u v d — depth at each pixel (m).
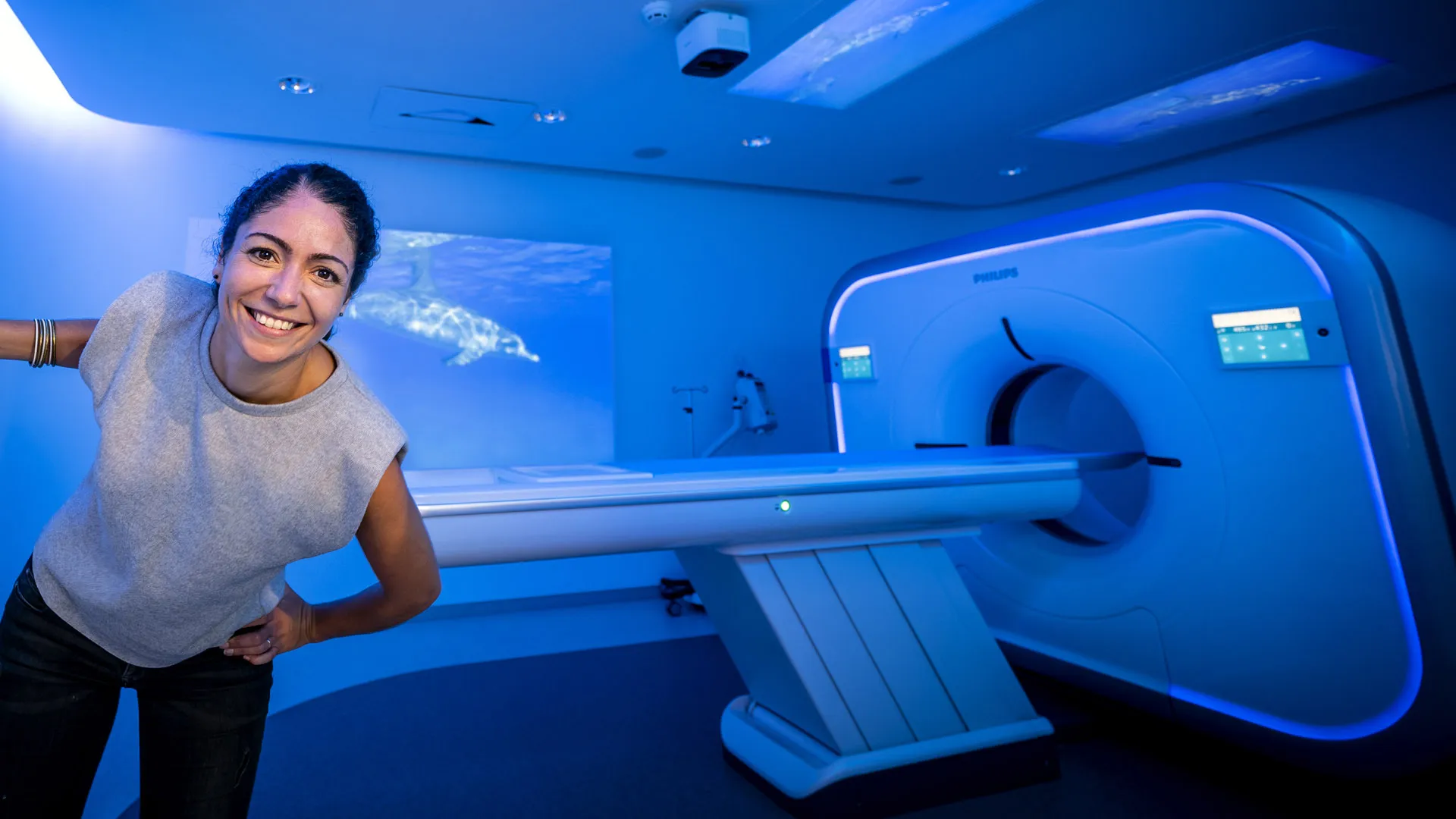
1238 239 1.89
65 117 2.89
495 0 2.30
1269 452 1.84
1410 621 1.64
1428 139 3.42
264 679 0.93
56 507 2.57
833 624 1.82
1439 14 2.62
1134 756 2.07
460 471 1.81
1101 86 3.13
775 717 2.02
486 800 1.89
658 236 4.48
